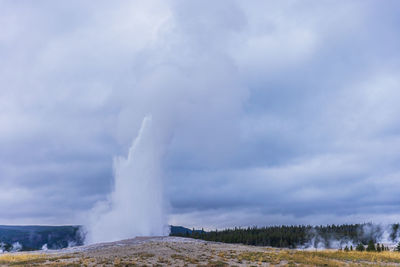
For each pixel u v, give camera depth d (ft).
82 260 132.77
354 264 130.21
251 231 548.31
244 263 128.47
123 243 207.82
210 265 120.57
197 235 465.06
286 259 140.15
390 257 159.12
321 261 135.95
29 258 149.48
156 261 129.70
